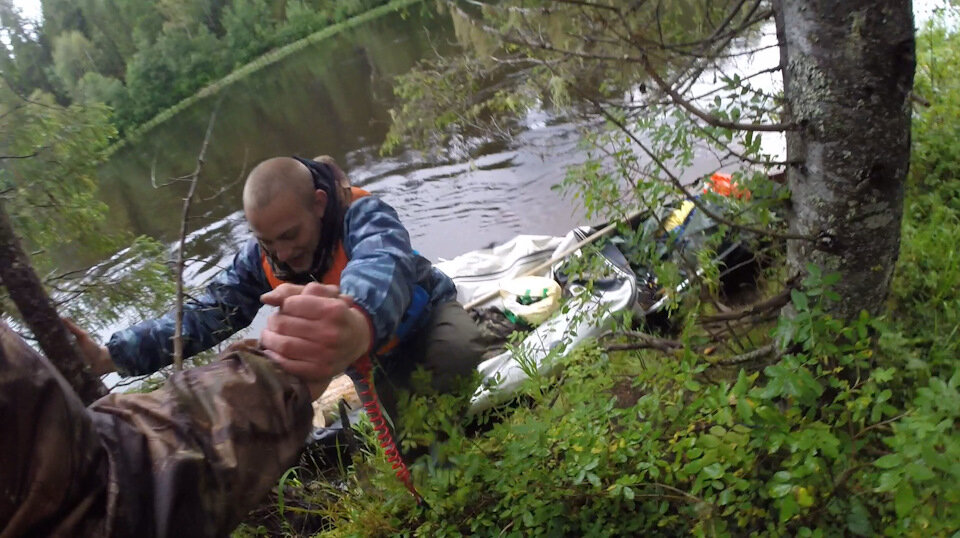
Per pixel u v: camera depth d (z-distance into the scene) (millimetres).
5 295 3031
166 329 2516
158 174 15648
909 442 1610
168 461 1013
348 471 3287
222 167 15227
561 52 2855
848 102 1978
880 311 2252
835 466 1990
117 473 976
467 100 5199
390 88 16125
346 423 3139
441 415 2287
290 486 3154
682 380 2156
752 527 2092
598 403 2400
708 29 3143
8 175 4387
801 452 1886
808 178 2152
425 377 2328
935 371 2348
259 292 2602
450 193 8875
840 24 1913
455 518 2461
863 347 1949
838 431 2057
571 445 2246
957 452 1517
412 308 2373
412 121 5531
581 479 2084
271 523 3033
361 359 2182
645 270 4207
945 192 3316
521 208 8094
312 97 18531
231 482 1049
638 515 2209
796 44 2041
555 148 8797
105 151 4922
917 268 2801
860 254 2137
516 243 5305
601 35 3025
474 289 5031
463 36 4926
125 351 2457
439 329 2477
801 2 1978
